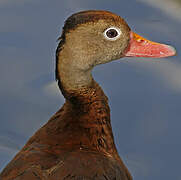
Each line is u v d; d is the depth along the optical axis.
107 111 8.34
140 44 8.47
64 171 6.98
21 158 7.31
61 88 8.13
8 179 7.03
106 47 8.17
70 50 7.95
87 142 7.74
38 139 7.72
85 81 8.10
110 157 7.82
